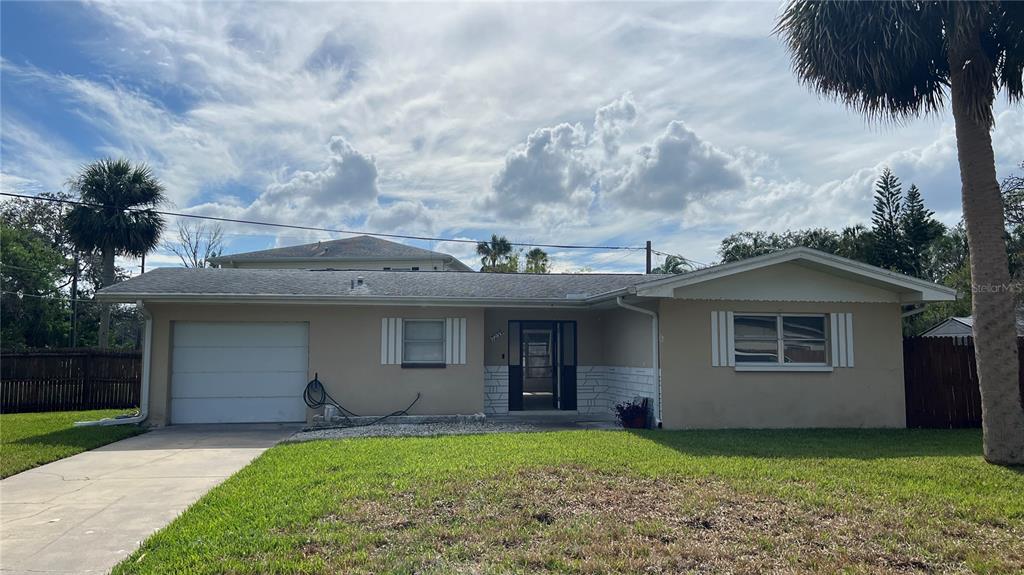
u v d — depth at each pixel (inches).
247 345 574.9
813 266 523.5
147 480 340.5
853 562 203.0
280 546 216.2
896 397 534.6
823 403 526.6
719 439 435.8
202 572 195.9
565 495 273.6
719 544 217.8
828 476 310.5
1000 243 366.6
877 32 364.5
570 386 638.5
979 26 352.8
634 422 523.2
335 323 575.5
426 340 591.5
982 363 361.4
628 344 581.0
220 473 357.1
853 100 404.5
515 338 635.5
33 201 1453.0
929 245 1227.9
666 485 291.3
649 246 1173.7
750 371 521.0
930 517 245.9
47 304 1197.1
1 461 384.5
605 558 204.4
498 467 327.3
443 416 569.0
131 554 218.4
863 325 536.7
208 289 557.6
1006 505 262.5
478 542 219.0
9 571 208.1
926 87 407.2
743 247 1400.1
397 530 231.6
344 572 194.7
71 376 735.7
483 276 692.7
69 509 283.0
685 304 517.7
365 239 1364.4
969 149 374.3
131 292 531.5
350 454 375.6
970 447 410.6
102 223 1053.8
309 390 565.0
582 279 690.8
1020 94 391.5
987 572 196.4
